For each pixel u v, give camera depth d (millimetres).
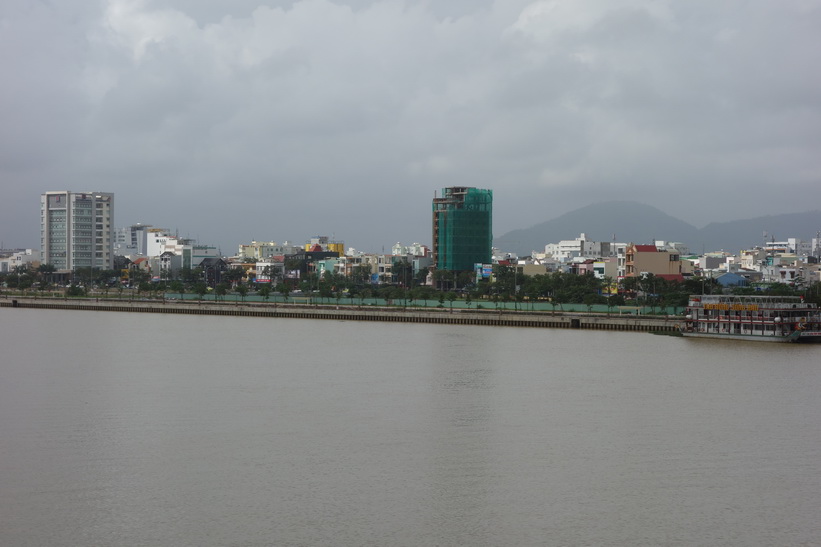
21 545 74062
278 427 111938
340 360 173375
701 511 82812
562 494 86938
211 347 197500
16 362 169625
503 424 114125
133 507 82500
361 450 101250
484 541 75562
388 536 76438
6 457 97625
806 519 81062
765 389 139375
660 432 110438
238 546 74188
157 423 113938
